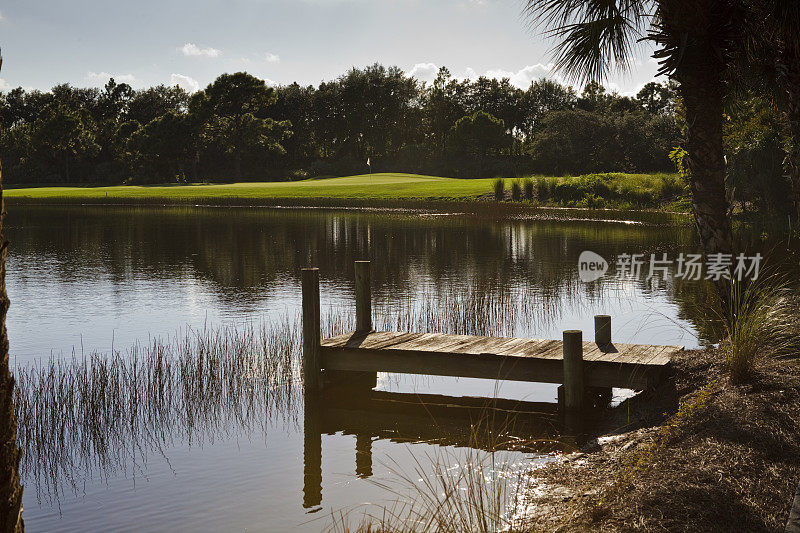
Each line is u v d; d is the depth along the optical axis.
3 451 3.02
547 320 14.75
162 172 106.69
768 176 26.64
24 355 12.75
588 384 9.27
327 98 118.12
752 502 4.70
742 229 25.39
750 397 6.62
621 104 100.19
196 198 61.94
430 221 41.50
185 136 102.69
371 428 9.04
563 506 5.66
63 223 43.41
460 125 98.50
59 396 9.52
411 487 6.97
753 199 29.05
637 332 13.20
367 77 117.69
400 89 118.19
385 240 31.80
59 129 106.19
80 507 6.87
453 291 18.48
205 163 110.38
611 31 8.86
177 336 14.05
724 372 8.08
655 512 4.82
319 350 10.38
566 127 77.81
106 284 20.97
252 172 109.69
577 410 9.15
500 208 45.41
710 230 8.73
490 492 6.47
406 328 13.95
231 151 107.38
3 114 124.25
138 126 110.19
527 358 9.48
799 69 9.48
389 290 18.75
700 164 8.70
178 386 10.73
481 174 97.38
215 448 8.41
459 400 10.15
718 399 6.86
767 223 25.55
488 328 13.97
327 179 87.19
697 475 5.24
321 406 9.94
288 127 109.75
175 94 132.75
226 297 18.55
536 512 5.64
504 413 9.49
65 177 110.44
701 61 8.52
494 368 9.65
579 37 8.94
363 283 11.59
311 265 24.41
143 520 6.51
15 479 3.09
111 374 10.52
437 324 14.07
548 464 7.07
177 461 7.99
